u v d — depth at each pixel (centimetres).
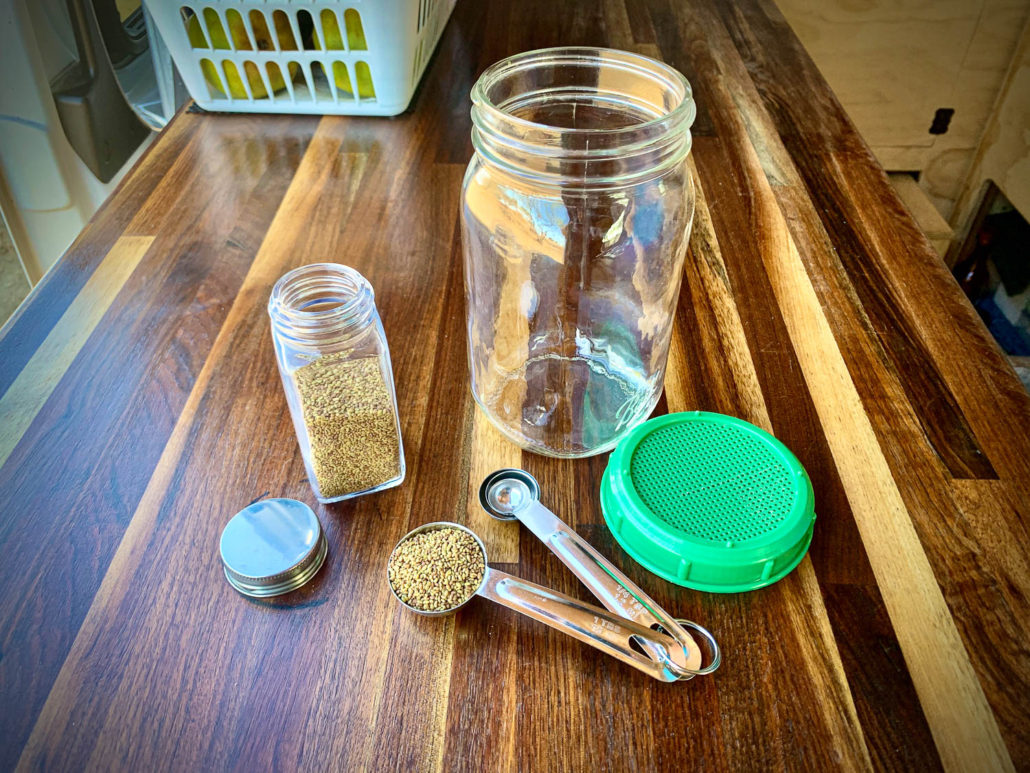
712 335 73
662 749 46
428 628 52
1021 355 157
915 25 150
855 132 100
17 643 51
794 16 152
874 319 75
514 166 55
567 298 72
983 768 45
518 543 57
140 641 51
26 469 62
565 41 119
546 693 48
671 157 55
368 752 46
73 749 46
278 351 56
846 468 61
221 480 61
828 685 48
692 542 52
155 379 69
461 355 72
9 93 104
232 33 96
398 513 59
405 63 98
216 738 46
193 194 92
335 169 96
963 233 175
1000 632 51
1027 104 150
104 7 122
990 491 60
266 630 52
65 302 77
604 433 63
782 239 84
